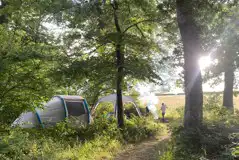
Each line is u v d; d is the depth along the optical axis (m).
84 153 9.00
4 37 10.51
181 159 7.40
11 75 9.82
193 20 10.07
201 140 7.89
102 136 11.52
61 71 11.52
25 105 10.37
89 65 12.53
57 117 14.24
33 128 12.12
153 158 8.70
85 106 15.80
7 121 10.24
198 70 10.02
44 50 11.13
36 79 10.32
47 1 12.14
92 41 13.54
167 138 12.30
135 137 12.30
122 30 14.16
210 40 13.77
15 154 7.54
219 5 10.22
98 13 12.34
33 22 13.33
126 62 13.20
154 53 14.40
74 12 11.96
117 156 9.41
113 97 18.55
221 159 6.60
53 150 8.84
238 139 7.50
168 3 10.73
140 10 13.73
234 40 14.15
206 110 16.38
